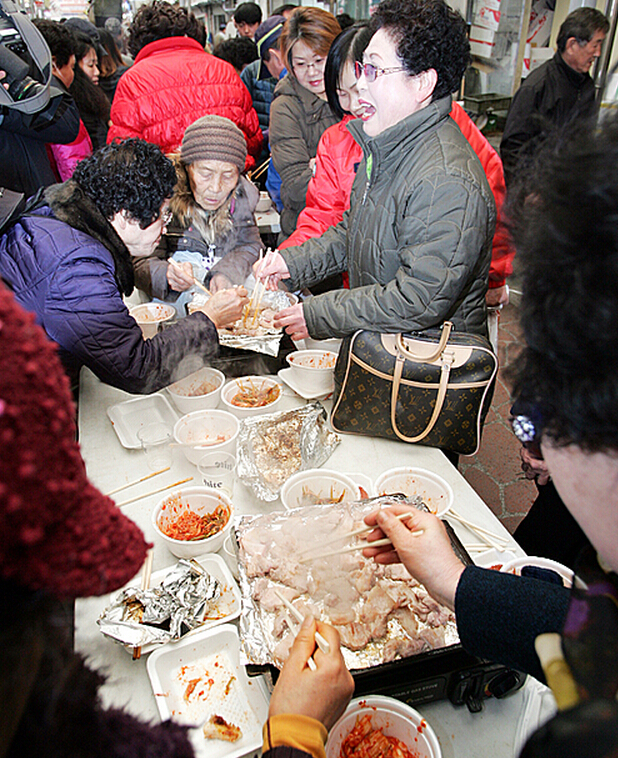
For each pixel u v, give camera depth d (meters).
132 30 2.77
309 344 1.91
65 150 2.74
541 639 0.56
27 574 0.37
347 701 0.73
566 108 2.92
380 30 1.34
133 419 1.59
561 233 0.44
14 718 0.37
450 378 1.38
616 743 0.36
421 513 0.94
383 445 1.50
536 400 0.50
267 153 3.88
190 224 2.28
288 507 1.21
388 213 1.47
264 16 6.32
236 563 1.13
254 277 2.20
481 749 0.86
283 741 0.63
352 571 1.00
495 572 0.81
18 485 0.33
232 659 0.98
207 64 2.65
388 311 1.40
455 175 1.33
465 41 1.35
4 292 0.39
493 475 2.63
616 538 0.48
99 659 0.96
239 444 1.38
